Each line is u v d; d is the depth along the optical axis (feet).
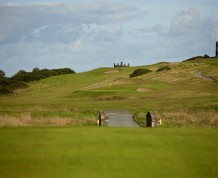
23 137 159.53
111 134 169.17
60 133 169.68
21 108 406.00
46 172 114.01
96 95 642.63
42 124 266.77
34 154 132.98
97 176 110.63
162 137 165.58
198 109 397.19
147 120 281.54
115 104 469.57
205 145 150.61
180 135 171.73
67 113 368.07
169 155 134.21
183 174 114.21
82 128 189.88
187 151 140.36
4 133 169.07
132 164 122.62
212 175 113.80
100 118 274.16
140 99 554.46
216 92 641.40
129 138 160.76
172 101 493.77
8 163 122.72
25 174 112.47
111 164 122.21
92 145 146.41
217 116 333.42
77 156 130.72
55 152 135.74
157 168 119.24
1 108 400.67
